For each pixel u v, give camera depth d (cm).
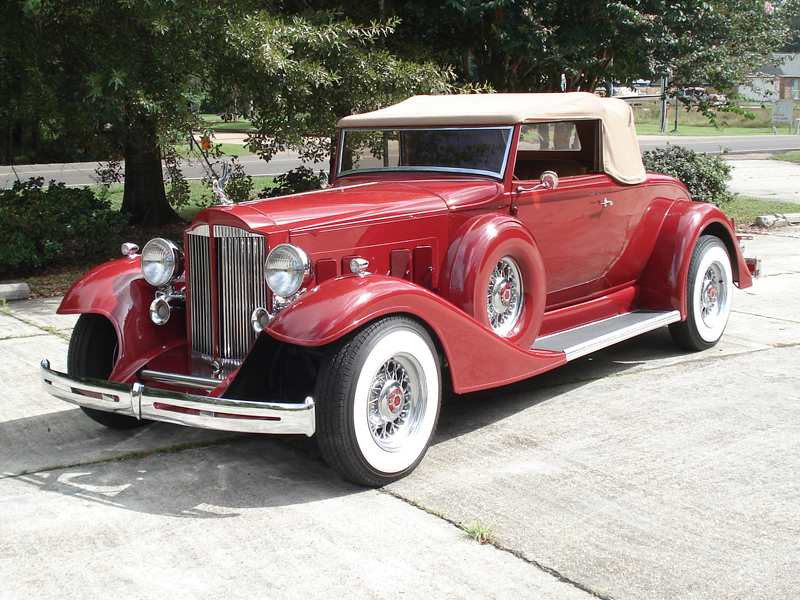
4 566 299
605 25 999
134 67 789
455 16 993
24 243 848
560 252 509
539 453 402
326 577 287
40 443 428
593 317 546
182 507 348
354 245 408
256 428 339
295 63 790
